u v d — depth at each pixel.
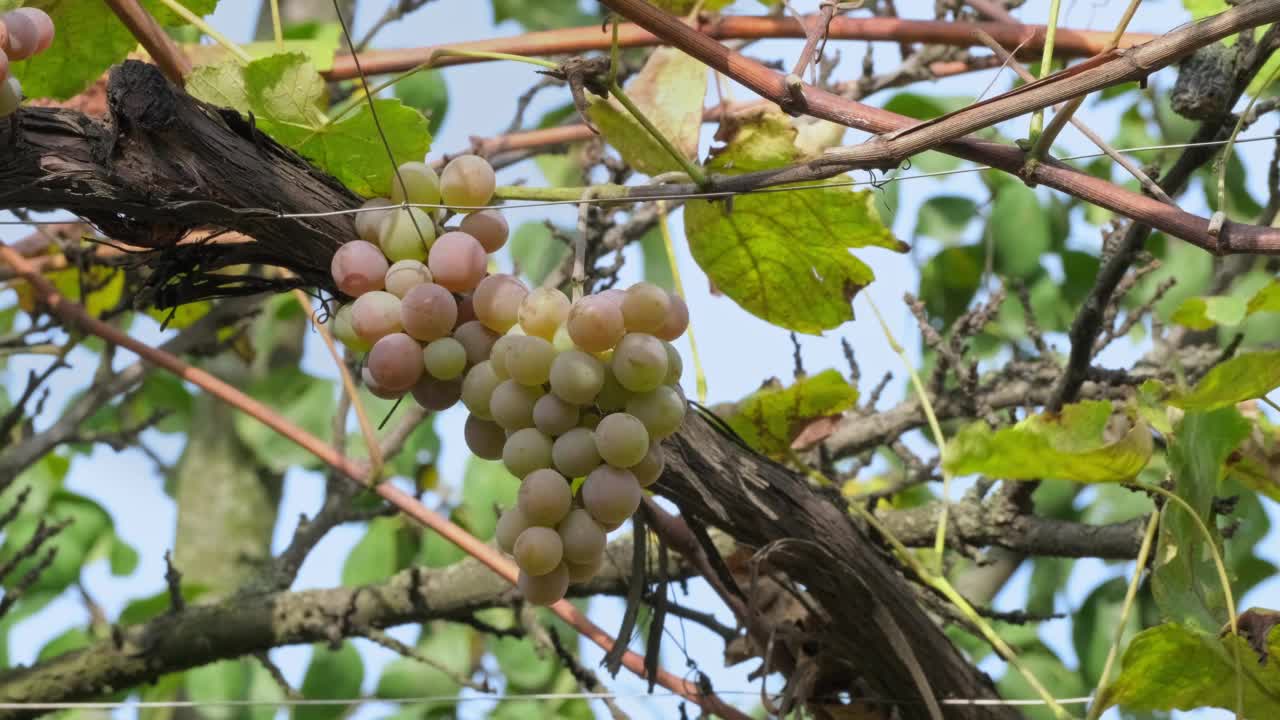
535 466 1.64
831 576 1.78
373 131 1.73
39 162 1.66
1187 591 1.80
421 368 1.67
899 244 1.84
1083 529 2.03
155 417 2.41
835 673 1.85
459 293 1.68
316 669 2.51
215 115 1.69
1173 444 1.81
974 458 1.76
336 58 1.96
